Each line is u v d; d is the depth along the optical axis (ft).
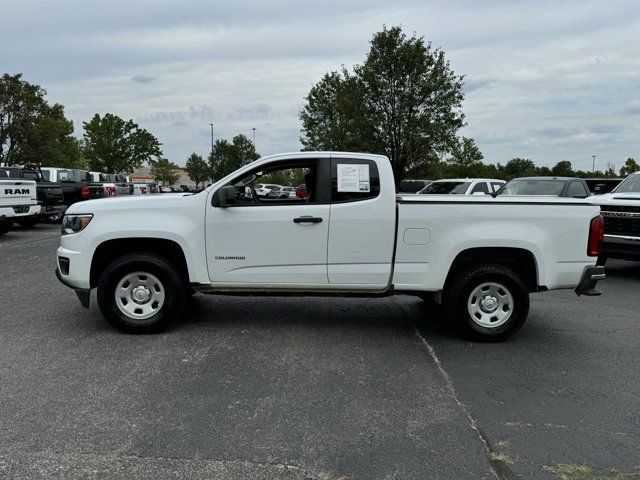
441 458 10.03
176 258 17.98
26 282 25.79
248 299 22.93
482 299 17.17
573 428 11.31
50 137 127.95
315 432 10.96
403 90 74.74
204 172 223.71
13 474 9.26
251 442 10.52
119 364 14.67
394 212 16.94
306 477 9.36
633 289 26.76
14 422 11.18
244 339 17.19
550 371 14.69
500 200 16.98
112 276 17.08
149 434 10.76
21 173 50.14
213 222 17.10
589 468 9.75
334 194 17.12
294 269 17.21
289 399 12.55
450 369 14.76
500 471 9.61
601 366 15.15
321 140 115.85
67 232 17.42
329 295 17.54
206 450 10.19
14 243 40.91
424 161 77.71
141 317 17.40
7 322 18.72
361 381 13.75
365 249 17.08
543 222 16.89
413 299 23.49
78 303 21.57
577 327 19.33
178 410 11.86
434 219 16.88
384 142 76.79
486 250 17.34
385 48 73.82
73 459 9.78
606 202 28.37
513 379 14.06
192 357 15.34
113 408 11.91
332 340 17.25
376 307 21.89
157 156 220.64
